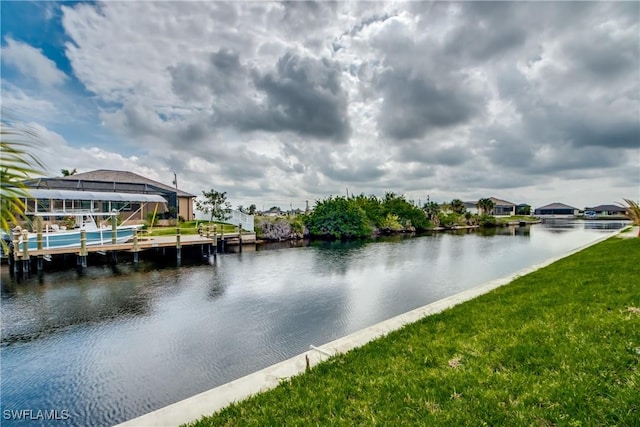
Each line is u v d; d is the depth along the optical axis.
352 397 3.49
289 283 14.52
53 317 9.84
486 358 4.07
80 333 8.66
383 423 2.95
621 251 14.02
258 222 34.72
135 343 8.05
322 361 4.49
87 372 6.68
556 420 2.78
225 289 13.33
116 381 6.35
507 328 5.11
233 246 29.17
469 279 15.40
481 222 65.31
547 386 3.26
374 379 3.81
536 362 3.80
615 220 90.75
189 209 39.56
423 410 3.10
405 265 19.47
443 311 6.74
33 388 6.14
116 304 11.14
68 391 6.05
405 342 4.98
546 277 9.47
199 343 8.05
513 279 10.20
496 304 6.85
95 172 34.97
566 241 33.62
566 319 5.18
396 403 3.26
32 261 16.66
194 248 23.66
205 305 11.13
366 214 44.28
